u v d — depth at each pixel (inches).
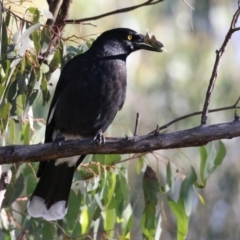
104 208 446.0
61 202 426.6
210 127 338.6
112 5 717.3
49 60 426.9
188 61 774.5
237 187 766.5
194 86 767.1
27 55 398.6
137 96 761.6
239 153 775.1
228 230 758.5
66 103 411.8
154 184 435.8
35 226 439.8
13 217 460.4
